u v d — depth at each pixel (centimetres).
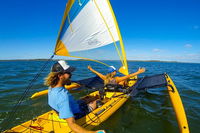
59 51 425
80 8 449
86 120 254
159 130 279
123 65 589
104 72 1204
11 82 709
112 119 316
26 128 225
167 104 413
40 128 224
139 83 454
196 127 286
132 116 335
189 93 534
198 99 462
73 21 438
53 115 245
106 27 527
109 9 522
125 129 282
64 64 182
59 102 167
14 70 1320
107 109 312
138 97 474
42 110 374
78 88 520
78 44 472
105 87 418
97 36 516
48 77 176
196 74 1223
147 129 282
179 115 284
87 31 486
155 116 337
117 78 409
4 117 330
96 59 528
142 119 322
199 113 351
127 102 416
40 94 471
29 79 805
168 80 502
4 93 507
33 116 340
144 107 388
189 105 404
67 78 185
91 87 486
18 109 375
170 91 413
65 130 219
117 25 550
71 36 445
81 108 269
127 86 481
